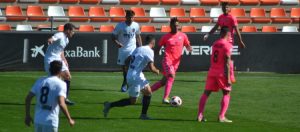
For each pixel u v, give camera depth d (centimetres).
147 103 3366
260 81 5300
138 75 3291
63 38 3703
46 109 2244
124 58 4444
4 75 5391
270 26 7631
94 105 3850
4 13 7300
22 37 5731
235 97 4378
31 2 7450
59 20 7225
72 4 7525
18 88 4525
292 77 5662
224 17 4462
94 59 5831
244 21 7638
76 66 5800
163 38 4038
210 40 5934
